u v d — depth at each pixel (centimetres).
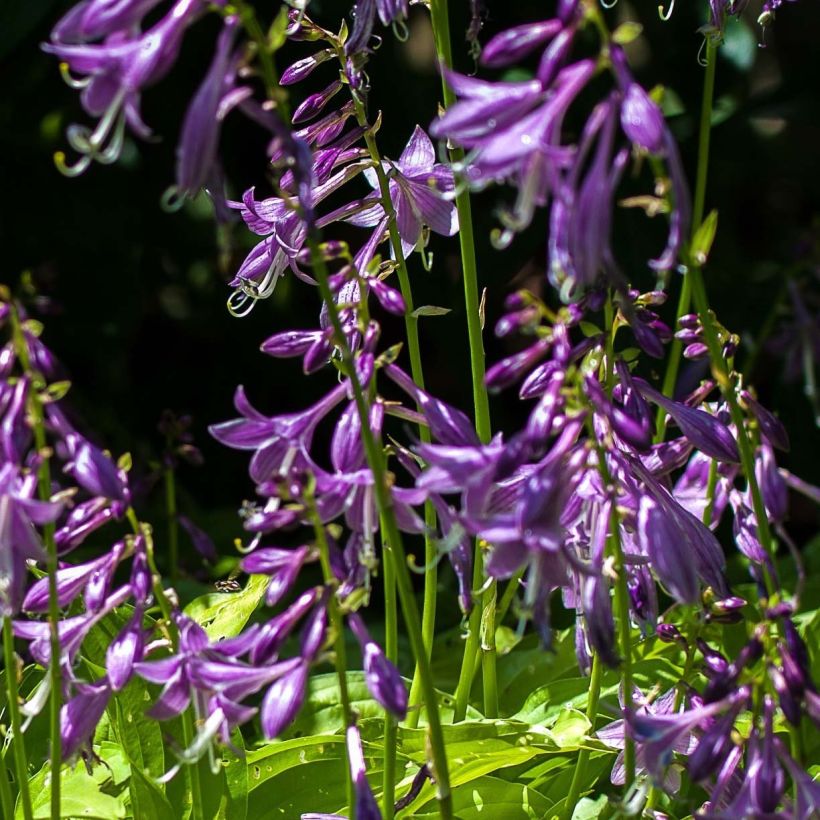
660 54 179
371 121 173
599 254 91
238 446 99
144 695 111
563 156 91
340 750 112
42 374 96
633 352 102
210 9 94
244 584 138
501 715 125
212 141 93
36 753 117
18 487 95
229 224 97
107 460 96
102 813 111
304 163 95
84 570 100
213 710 97
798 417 178
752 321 180
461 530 97
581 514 101
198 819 108
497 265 172
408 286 111
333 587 96
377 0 106
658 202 93
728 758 99
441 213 112
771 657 96
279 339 102
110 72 93
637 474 103
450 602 154
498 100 93
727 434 104
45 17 178
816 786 96
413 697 117
